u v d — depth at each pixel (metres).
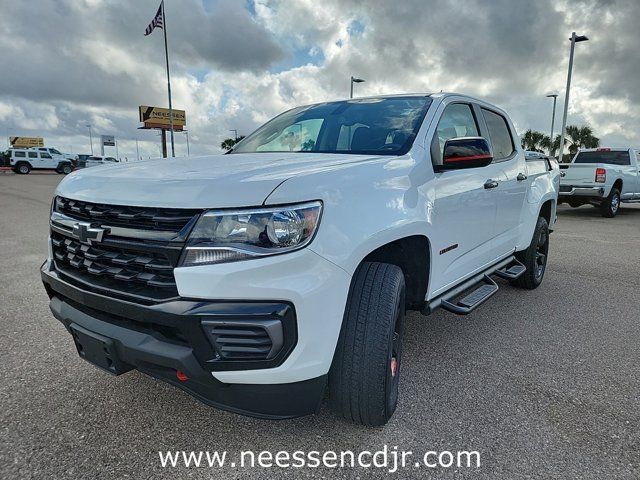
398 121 3.12
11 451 2.26
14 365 3.19
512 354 3.48
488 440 2.38
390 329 2.27
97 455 2.24
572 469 2.16
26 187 22.20
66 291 2.33
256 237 1.87
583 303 4.81
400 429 2.47
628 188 13.87
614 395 2.86
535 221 4.80
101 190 2.22
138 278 2.02
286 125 3.62
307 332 1.96
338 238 2.04
